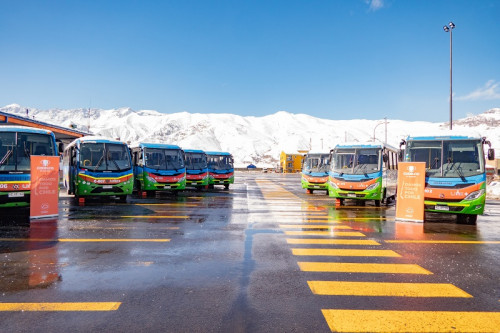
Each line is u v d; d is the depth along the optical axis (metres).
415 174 9.96
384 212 12.18
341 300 4.00
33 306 3.73
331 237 7.64
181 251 6.17
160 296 4.04
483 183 9.40
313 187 20.19
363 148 14.09
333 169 14.17
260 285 4.46
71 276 4.73
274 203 14.93
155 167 17.03
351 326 3.35
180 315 3.54
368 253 6.23
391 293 4.25
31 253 5.95
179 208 12.59
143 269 5.07
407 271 5.18
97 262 5.41
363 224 9.50
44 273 4.85
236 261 5.55
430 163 10.23
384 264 5.54
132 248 6.36
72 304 3.79
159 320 3.42
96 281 4.54
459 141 10.12
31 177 9.59
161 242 6.89
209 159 24.00
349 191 13.62
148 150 17.30
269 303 3.88
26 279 4.60
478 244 7.11
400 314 3.65
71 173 14.88
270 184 31.83
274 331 3.22
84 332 3.17
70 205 13.12
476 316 3.63
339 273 5.02
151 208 12.47
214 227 8.70
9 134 10.25
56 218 9.84
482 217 11.53
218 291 4.22
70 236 7.40
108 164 13.55
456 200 9.49
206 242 6.94
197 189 23.61
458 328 3.35
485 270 5.28
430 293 4.28
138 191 17.67
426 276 4.95
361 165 13.83
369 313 3.66
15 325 3.29
